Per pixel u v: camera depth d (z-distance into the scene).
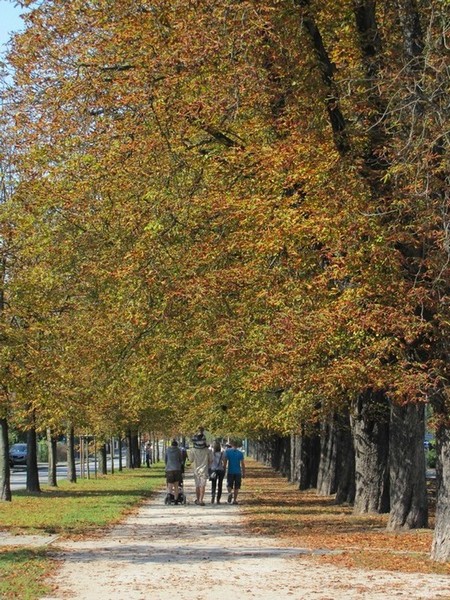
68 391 33.25
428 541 22.39
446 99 17.55
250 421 38.12
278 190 20.95
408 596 14.04
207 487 55.06
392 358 19.31
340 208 18.81
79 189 24.91
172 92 21.61
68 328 31.12
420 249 18.58
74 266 28.02
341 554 19.61
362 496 32.00
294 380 19.52
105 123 23.78
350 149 19.36
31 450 47.38
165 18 21.64
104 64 23.91
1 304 29.33
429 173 17.33
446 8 18.39
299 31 19.47
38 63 25.22
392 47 20.00
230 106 20.66
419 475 25.47
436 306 17.72
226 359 22.53
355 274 18.81
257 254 21.59
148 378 30.72
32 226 28.08
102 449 78.44
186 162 23.11
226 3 19.78
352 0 19.98
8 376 27.08
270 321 20.52
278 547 21.31
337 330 19.02
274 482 64.94
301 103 20.31
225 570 17.05
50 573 16.56
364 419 31.20
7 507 36.06
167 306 23.84
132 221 23.55
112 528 26.81
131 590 14.64
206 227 23.62
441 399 18.11
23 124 25.66
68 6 24.95
